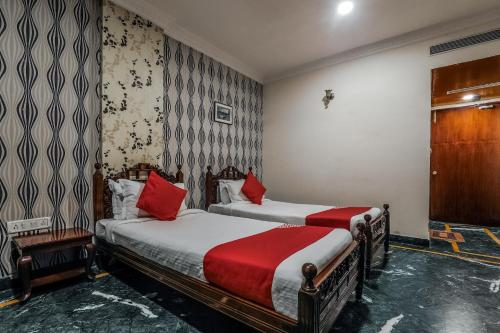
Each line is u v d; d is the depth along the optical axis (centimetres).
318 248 169
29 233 235
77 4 262
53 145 247
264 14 313
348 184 425
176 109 359
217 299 160
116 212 275
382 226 316
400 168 379
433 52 350
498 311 196
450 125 528
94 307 199
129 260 228
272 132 516
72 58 259
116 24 284
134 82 300
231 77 452
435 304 207
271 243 183
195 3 291
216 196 414
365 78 407
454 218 527
